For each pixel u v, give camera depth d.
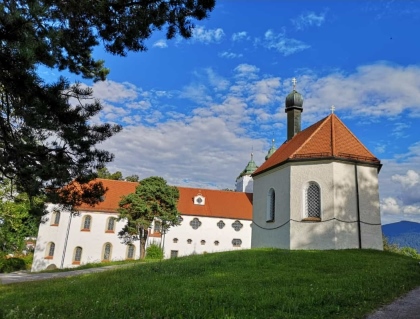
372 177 22.81
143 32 8.83
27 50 7.31
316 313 7.00
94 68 11.54
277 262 14.87
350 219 21.69
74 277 15.78
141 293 9.70
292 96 31.98
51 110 9.61
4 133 10.58
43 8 7.57
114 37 9.00
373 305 7.55
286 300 7.94
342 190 22.02
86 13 8.55
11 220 28.56
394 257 17.20
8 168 11.52
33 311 8.04
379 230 22.03
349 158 22.44
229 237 48.78
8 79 8.45
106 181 47.66
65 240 41.50
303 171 23.16
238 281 10.88
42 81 8.91
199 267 14.21
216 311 7.28
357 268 13.20
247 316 6.84
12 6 7.42
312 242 21.73
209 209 49.91
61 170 11.51
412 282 10.02
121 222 43.53
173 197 39.41
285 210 23.77
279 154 28.55
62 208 14.38
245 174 60.06
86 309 8.12
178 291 9.62
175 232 47.38
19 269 40.75
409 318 6.64
